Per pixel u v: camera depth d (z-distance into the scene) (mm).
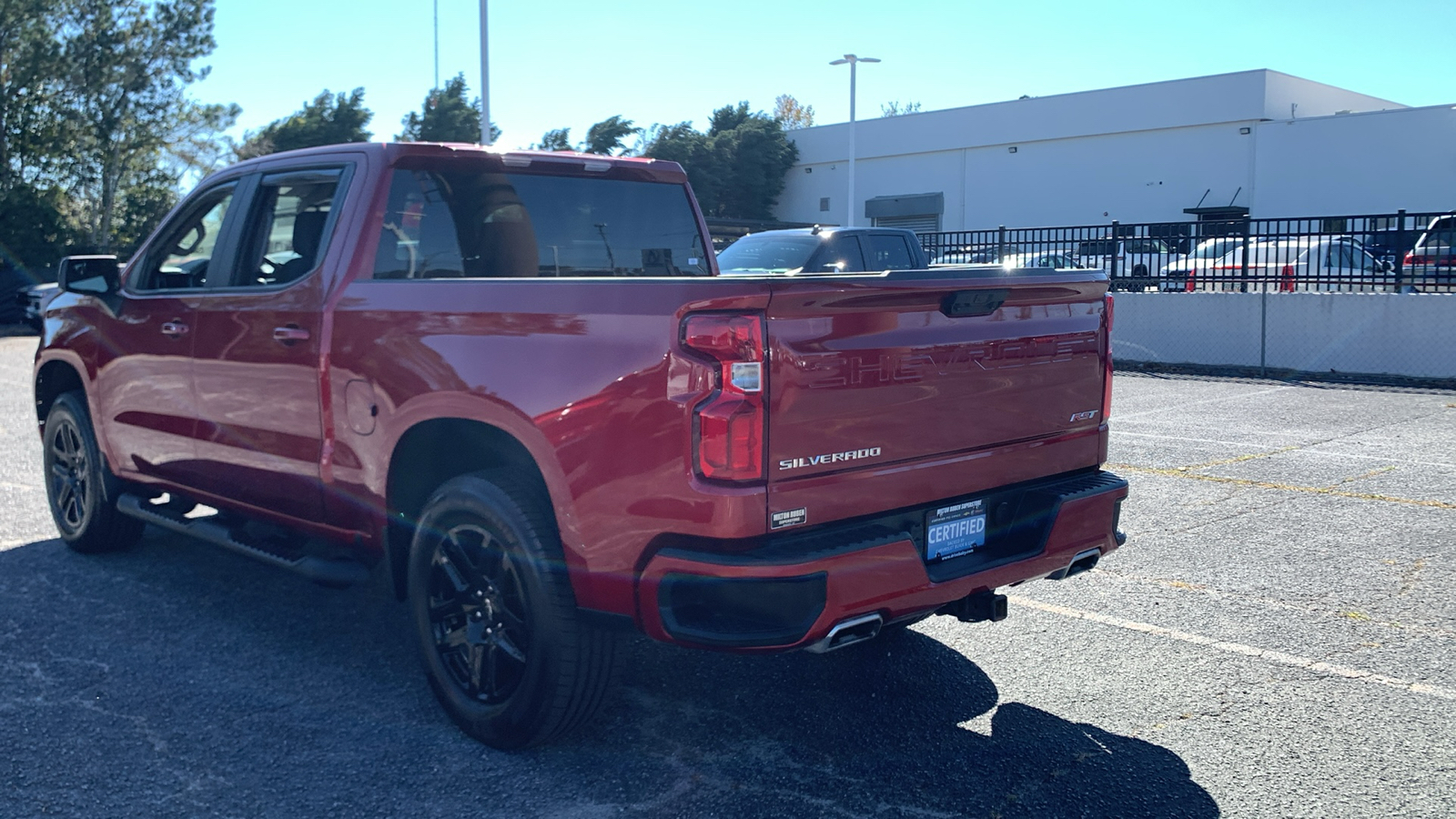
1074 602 5219
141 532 5992
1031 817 3193
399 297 3824
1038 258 18172
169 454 5047
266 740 3680
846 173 53250
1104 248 17422
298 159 4562
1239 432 10328
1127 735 3754
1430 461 8773
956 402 3482
